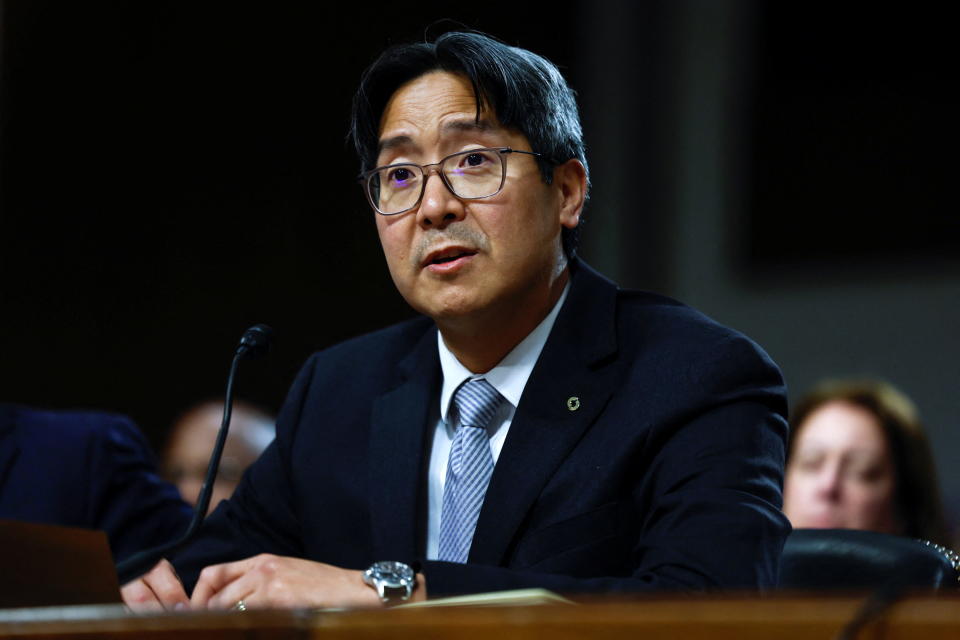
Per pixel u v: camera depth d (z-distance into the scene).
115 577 5.10
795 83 21.58
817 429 9.81
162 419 22.48
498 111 6.62
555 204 6.81
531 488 6.36
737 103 22.09
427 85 6.73
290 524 7.27
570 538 6.22
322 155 22.92
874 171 20.69
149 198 22.86
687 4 22.72
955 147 19.98
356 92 7.00
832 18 21.22
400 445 6.89
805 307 21.06
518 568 6.25
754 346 6.54
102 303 22.55
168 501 9.44
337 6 23.08
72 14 22.77
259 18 23.14
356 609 3.82
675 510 5.88
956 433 19.45
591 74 23.31
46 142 22.61
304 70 23.05
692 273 22.25
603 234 23.06
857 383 10.09
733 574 5.51
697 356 6.45
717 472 5.98
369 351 7.59
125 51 22.94
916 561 6.35
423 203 6.53
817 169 21.23
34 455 9.24
